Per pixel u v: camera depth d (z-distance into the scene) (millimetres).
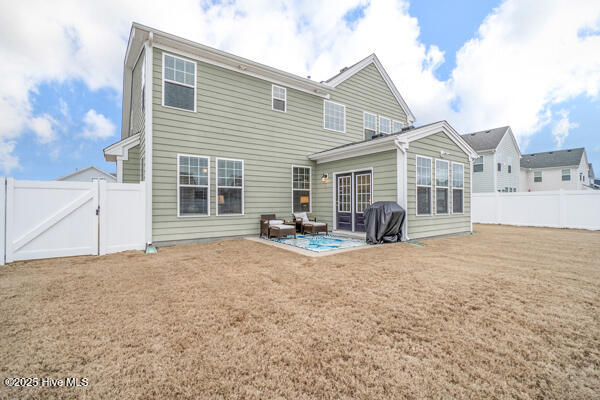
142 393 1605
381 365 1876
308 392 1616
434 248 6457
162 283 3740
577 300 3102
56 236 5316
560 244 7035
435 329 2406
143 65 7480
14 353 2029
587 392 1615
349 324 2500
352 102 11555
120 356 1989
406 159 7297
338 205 9344
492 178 19141
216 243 7320
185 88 7410
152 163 6836
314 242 7430
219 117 7992
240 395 1591
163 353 2027
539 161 27281
